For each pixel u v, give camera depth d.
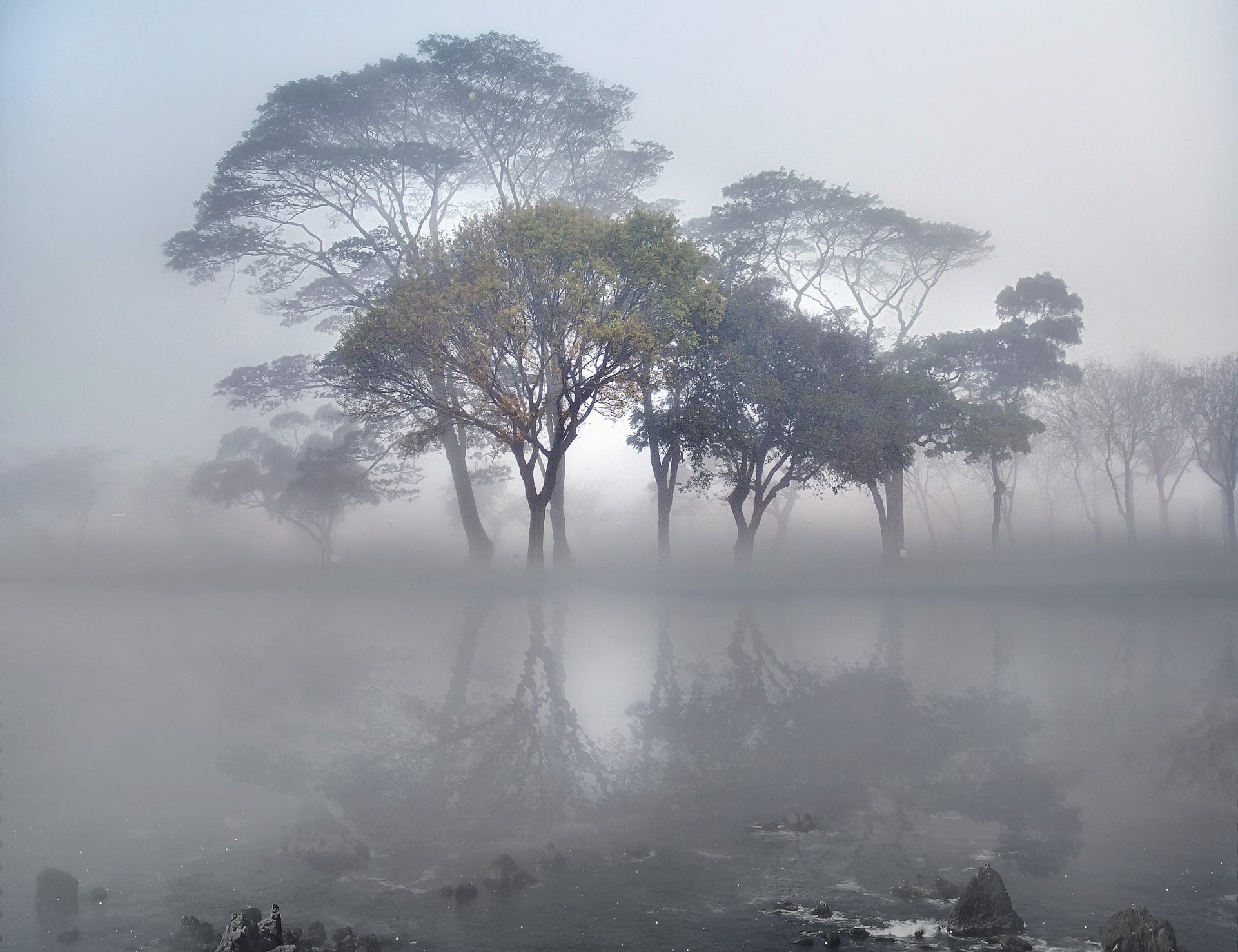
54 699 15.59
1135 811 10.58
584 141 45.16
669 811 10.77
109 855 9.33
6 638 22.67
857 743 13.27
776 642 22.00
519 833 10.15
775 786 11.54
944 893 8.30
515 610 29.09
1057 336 56.59
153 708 15.02
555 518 43.38
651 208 47.62
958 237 51.22
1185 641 21.31
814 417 38.69
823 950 7.27
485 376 33.44
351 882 8.77
